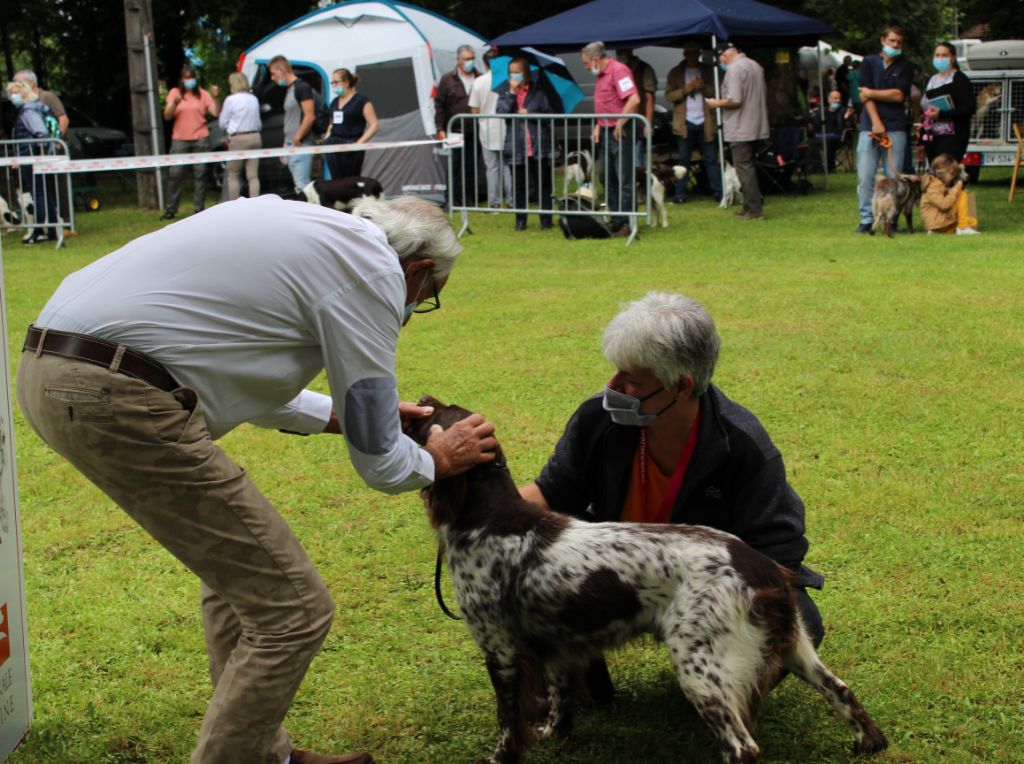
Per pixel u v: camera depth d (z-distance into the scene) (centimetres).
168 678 355
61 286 256
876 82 1202
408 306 277
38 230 1396
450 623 387
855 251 1104
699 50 1596
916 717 317
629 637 281
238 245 248
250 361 252
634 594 274
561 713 314
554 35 1522
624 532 279
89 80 2878
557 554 279
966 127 1295
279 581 257
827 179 1784
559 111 1573
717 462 309
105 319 242
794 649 286
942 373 660
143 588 418
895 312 817
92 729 327
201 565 255
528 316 850
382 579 421
